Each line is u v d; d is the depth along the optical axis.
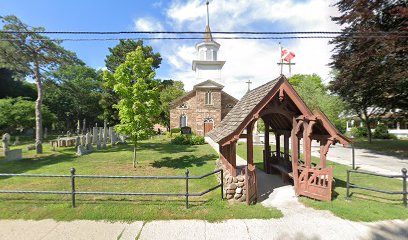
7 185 7.82
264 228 4.68
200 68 37.16
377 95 16.95
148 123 11.53
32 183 8.08
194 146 20.50
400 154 15.94
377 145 21.33
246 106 7.26
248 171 6.06
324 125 6.20
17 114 24.36
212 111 34.25
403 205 5.70
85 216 5.14
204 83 34.09
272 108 6.46
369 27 14.40
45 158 14.06
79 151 15.18
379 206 5.69
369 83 14.69
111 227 4.72
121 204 5.89
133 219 5.07
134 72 11.43
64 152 16.45
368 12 14.43
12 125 25.31
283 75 6.11
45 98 41.88
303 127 6.66
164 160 13.07
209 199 6.32
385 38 12.43
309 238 4.30
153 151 17.03
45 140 27.44
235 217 5.16
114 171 10.16
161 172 9.93
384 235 4.38
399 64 13.25
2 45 15.46
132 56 11.34
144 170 10.36
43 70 18.56
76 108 44.84
